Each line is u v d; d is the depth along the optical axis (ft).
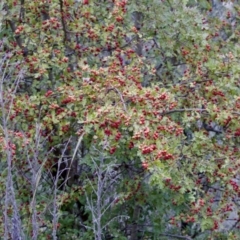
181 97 16.44
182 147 15.08
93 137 14.26
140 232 18.10
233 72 15.79
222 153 15.52
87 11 16.49
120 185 16.49
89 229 16.87
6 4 16.65
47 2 16.34
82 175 17.30
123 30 16.63
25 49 16.88
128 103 14.35
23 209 15.64
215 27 20.02
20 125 15.66
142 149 12.94
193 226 18.39
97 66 17.08
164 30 17.94
